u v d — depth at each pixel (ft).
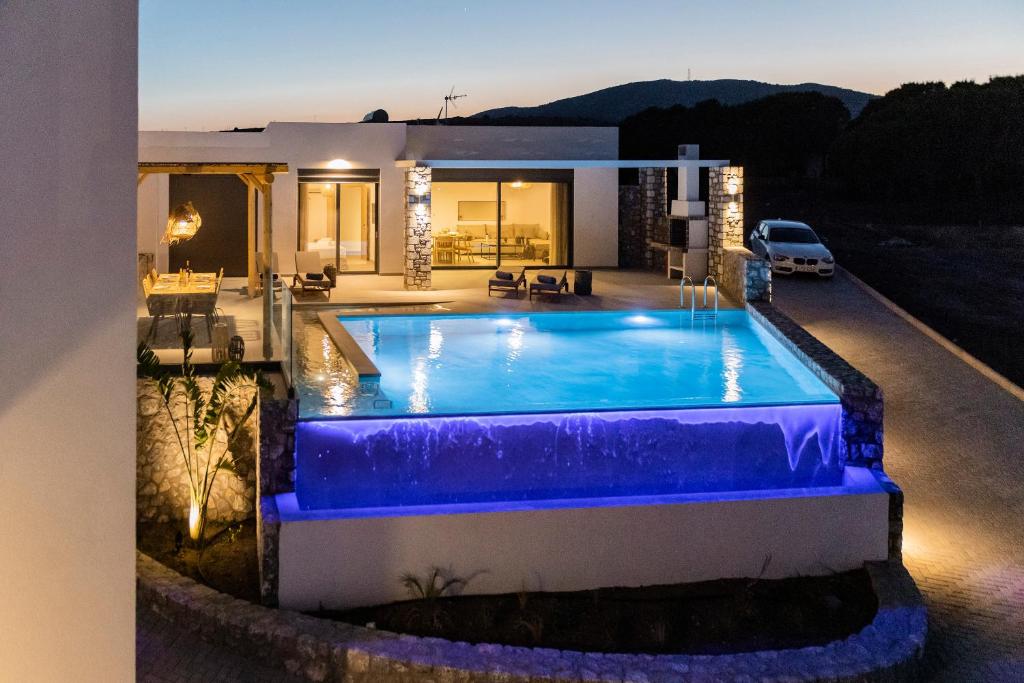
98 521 10.77
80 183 10.50
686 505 32.78
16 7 9.96
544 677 24.79
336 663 25.59
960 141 128.88
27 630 10.38
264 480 32.45
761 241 76.84
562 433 35.27
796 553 33.60
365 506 34.17
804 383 42.75
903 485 41.14
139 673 25.53
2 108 9.89
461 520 31.22
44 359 10.31
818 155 158.81
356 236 73.05
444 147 74.54
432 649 25.81
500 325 56.49
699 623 30.14
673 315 58.03
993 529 37.32
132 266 10.83
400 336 53.57
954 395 50.88
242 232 70.28
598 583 32.40
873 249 93.30
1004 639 29.66
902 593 31.24
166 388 34.78
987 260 88.28
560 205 78.33
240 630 26.76
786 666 25.62
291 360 34.83
